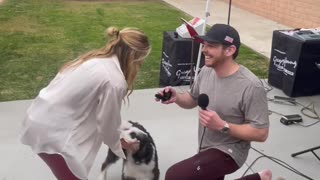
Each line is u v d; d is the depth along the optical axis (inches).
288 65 197.3
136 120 167.3
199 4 450.0
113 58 90.4
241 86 93.2
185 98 109.3
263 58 263.4
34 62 241.3
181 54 196.9
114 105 88.3
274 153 146.8
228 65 94.8
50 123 91.5
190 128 162.9
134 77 94.0
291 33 199.8
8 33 301.7
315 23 315.9
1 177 127.0
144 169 114.1
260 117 92.5
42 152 94.6
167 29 331.6
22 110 173.0
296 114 178.7
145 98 189.9
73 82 90.1
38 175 129.0
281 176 133.0
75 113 92.0
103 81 87.4
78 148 93.4
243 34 322.0
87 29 322.3
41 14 372.2
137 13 394.0
